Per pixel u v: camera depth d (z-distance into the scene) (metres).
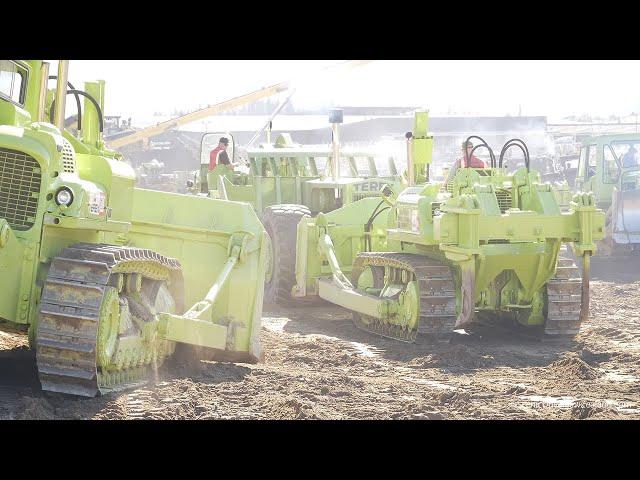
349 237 17.83
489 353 13.20
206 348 11.34
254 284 11.76
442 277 14.08
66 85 10.17
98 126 11.07
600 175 29.70
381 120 57.97
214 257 11.86
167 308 10.38
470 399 9.73
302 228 17.81
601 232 14.27
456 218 13.76
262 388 9.90
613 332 15.27
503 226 13.84
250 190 20.70
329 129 57.06
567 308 14.58
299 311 18.23
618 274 25.28
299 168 20.61
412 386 10.55
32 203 8.52
